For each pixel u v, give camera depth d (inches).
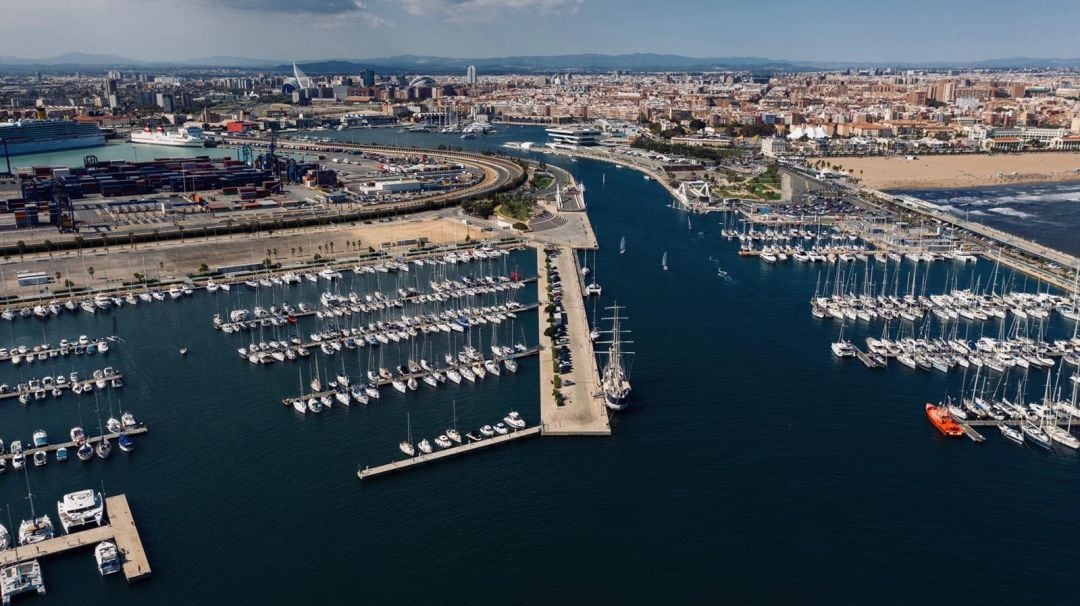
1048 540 6692.9
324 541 6609.3
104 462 7805.1
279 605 5895.7
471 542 6614.2
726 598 6008.9
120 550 6417.3
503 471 7691.9
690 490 7372.1
